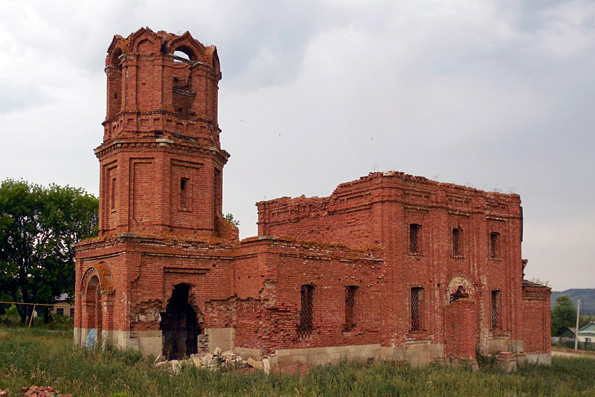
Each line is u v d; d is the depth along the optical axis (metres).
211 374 22.22
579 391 27.86
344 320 29.94
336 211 34.47
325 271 29.33
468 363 32.22
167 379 20.55
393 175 31.97
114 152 29.19
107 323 25.64
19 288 59.69
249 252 27.70
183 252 27.11
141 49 29.77
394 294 31.30
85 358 22.95
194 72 30.97
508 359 35.09
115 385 19.14
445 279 33.88
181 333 31.19
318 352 28.45
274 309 26.92
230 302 28.56
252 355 27.02
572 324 99.69
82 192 62.25
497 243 38.56
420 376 25.69
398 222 31.91
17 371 19.59
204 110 30.64
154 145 28.62
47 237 58.94
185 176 29.58
